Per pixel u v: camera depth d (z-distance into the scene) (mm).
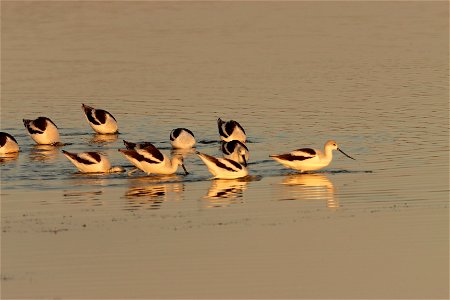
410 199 25719
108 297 19703
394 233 23188
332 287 20250
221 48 50438
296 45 51125
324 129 34000
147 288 20109
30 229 23484
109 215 24594
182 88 41344
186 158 30891
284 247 22297
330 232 23281
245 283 20406
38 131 32656
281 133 33594
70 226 23719
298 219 24234
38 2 65250
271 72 44344
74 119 36781
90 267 21125
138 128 35156
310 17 60000
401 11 61844
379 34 54250
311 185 27234
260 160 30172
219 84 42000
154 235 23078
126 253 21906
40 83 42688
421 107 37000
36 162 30266
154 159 28281
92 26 57344
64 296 19734
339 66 45562
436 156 30094
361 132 33438
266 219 24266
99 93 40688
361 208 25062
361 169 28875
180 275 20734
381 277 20719
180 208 25188
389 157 30141
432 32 54500
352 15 60562
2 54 49312
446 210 24781
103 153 31609
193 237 22922
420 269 21141
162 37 53719
